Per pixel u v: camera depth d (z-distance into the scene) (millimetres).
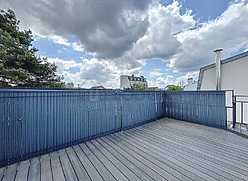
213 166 1715
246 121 4516
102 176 1517
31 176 1521
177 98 4688
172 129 3572
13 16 6051
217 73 5102
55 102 2262
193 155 2043
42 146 2094
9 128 1783
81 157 2002
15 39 5355
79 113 2605
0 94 1701
